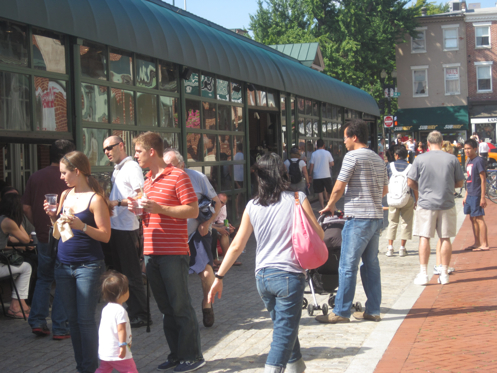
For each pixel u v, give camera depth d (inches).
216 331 222.4
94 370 168.9
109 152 227.3
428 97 1809.8
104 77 304.0
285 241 149.7
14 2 235.0
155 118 355.9
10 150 340.8
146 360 192.1
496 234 449.4
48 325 238.5
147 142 180.7
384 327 216.7
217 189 444.5
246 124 502.3
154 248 177.3
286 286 146.9
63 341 217.2
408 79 1820.9
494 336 197.2
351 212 221.0
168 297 179.2
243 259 386.3
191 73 390.0
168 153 221.6
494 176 698.2
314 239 147.3
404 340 199.2
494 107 1771.7
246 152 504.4
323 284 242.2
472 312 230.4
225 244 357.4
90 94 291.6
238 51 470.9
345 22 1685.5
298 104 645.3
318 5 1749.5
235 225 476.4
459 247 397.7
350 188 221.9
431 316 229.0
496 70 1769.2
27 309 253.6
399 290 280.8
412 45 1813.5
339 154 836.0
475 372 164.6
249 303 267.4
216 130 444.1
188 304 179.9
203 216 223.0
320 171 609.0
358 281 304.8
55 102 269.9
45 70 263.6
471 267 326.0
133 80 331.6
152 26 340.5
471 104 1780.3
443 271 289.0
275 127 581.6
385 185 227.6
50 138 264.4
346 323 224.7
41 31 262.8
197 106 413.4
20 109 249.9
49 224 223.9
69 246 167.5
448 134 1785.2
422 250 289.6
